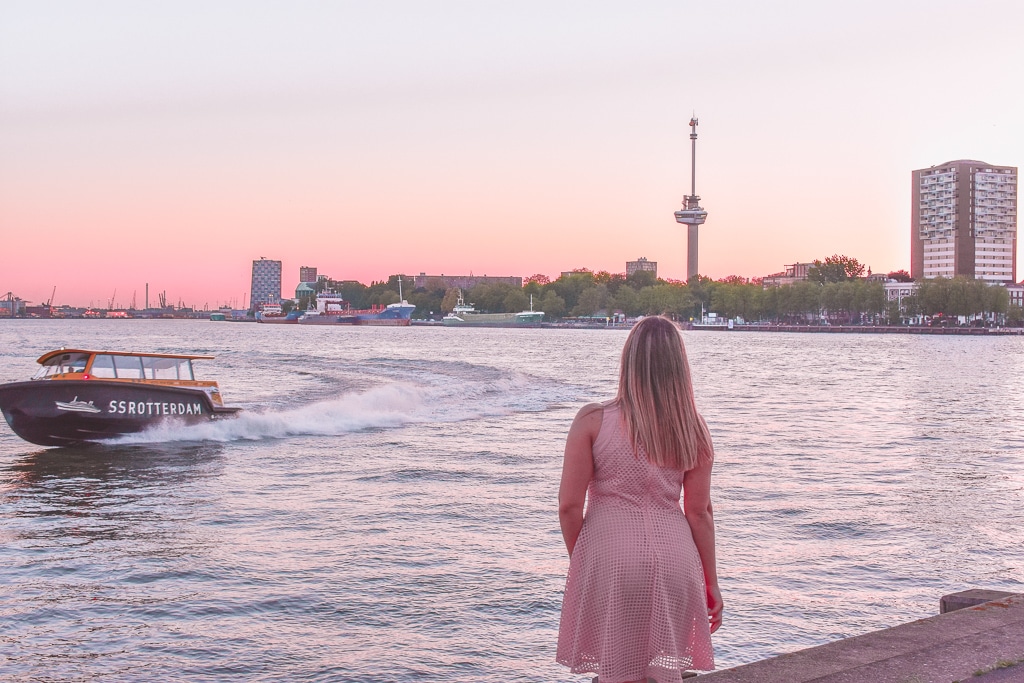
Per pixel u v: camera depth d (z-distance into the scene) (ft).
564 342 434.71
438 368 175.94
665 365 13.38
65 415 74.23
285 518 47.29
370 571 37.01
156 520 47.09
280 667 27.20
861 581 35.78
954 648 17.89
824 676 16.51
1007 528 44.98
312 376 156.97
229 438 80.43
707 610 14.38
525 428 87.61
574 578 13.84
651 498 13.64
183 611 32.19
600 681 13.43
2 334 541.34
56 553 40.11
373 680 26.30
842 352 356.38
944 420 99.91
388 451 72.13
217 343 378.12
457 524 45.68
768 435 84.74
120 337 483.10
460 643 29.12
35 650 28.60
